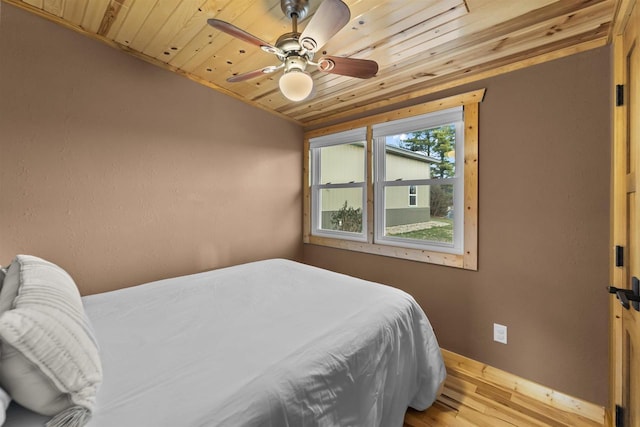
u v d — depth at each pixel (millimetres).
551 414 1613
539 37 1576
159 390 799
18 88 1559
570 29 1494
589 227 1603
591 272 1600
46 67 1639
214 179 2473
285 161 3105
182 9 1505
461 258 2094
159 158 2125
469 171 2033
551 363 1729
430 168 2363
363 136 2760
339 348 1077
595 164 1579
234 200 2631
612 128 1452
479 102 1997
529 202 1799
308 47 1303
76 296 975
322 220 3307
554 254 1717
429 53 1776
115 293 1560
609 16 1378
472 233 2027
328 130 3033
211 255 2469
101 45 1828
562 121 1677
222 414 724
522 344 1834
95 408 716
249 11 1479
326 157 3225
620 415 1347
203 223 2406
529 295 1808
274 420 778
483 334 2002
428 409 1651
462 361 2078
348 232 3018
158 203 2131
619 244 1349
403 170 2539
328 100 2594
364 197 2836
